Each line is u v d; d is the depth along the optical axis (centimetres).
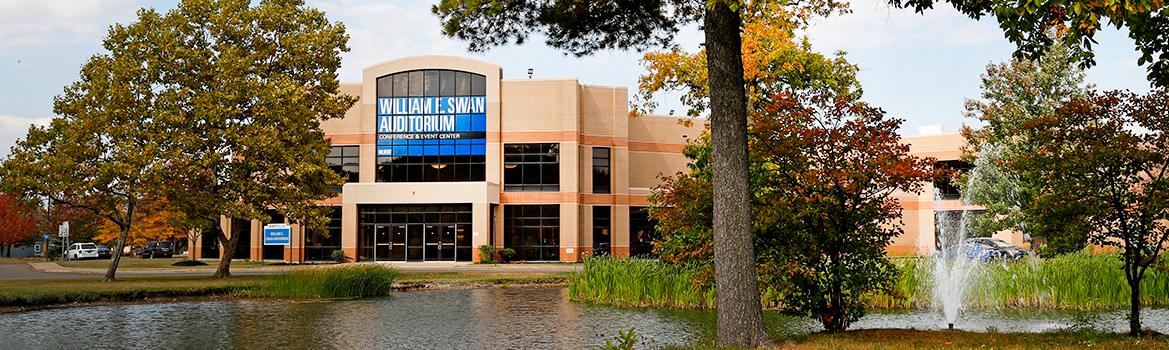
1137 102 1267
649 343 1450
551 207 4641
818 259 1278
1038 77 3108
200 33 2917
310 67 3058
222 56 2842
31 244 7469
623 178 4822
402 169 4688
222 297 2370
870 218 1279
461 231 4591
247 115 2942
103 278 2898
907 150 1278
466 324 1750
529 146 4666
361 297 2416
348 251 4594
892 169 1208
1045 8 1025
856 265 1318
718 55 1141
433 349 1412
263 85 2881
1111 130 1284
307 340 1516
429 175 4675
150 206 5500
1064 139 1334
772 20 2045
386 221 4644
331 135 4734
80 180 2639
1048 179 1340
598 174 4800
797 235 1292
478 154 4669
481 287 2817
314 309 2062
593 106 4803
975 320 1731
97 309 2047
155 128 2753
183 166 2677
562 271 3538
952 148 4959
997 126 3262
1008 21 1076
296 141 2892
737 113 1142
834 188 1285
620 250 4769
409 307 2111
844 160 1296
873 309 1952
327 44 3050
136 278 2939
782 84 2945
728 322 1138
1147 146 1333
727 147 1140
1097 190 1299
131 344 1465
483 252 4412
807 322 1720
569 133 4638
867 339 1177
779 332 1561
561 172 4619
